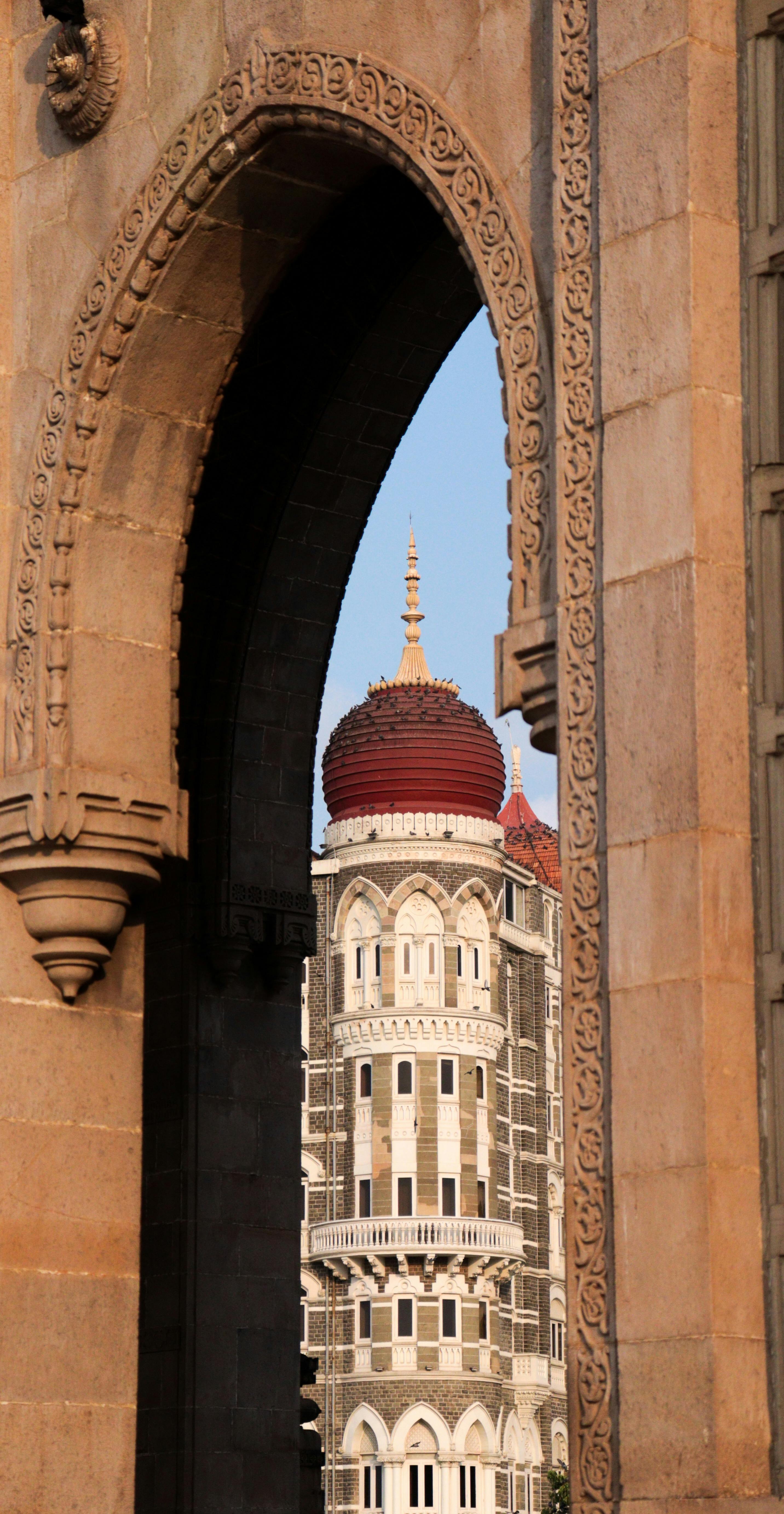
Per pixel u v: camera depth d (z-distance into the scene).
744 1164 15.23
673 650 16.05
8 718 22.91
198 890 30.44
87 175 23.41
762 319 16.56
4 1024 22.41
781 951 15.62
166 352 22.86
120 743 22.64
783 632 16.22
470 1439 149.12
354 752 161.00
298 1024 31.16
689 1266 15.04
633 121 17.08
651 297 16.67
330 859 160.12
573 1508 15.59
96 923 22.52
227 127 21.48
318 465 29.98
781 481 16.27
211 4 22.12
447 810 157.75
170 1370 29.28
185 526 23.45
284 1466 29.62
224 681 30.56
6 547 23.44
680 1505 14.64
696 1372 14.82
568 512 17.31
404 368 29.45
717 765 15.78
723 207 16.66
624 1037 15.87
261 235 22.42
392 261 28.20
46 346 23.50
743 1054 15.43
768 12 16.88
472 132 19.11
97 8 23.55
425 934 156.25
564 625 17.17
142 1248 30.05
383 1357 149.25
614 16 17.41
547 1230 171.38
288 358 29.34
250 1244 30.06
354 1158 154.12
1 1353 21.52
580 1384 15.78
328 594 31.02
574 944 16.56
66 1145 22.50
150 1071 30.52
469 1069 154.50
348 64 20.36
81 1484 21.70
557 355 17.62
